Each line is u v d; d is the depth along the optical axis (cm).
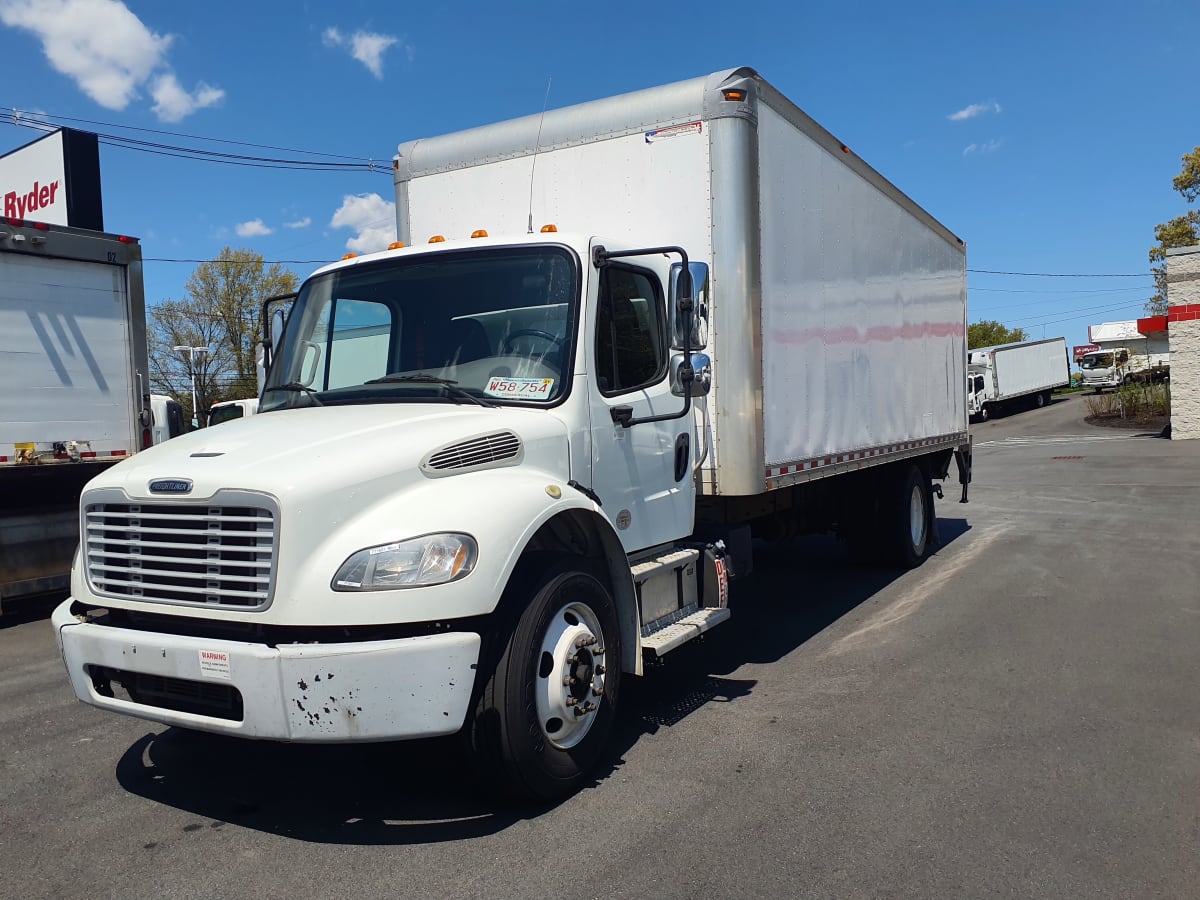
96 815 402
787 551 1130
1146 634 673
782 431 622
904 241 901
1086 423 3466
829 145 706
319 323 518
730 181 559
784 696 554
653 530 512
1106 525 1213
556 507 402
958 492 1653
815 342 682
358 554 346
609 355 480
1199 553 989
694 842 363
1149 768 433
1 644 757
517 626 382
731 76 561
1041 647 648
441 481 383
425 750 475
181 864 354
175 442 424
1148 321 3028
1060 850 354
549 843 365
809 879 333
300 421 430
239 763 462
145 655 361
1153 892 323
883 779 423
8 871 351
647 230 588
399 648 339
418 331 488
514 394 451
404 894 327
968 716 510
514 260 477
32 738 507
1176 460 2022
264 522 346
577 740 415
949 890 325
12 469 832
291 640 346
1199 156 3928
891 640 680
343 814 397
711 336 569
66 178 1647
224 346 4012
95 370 909
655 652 467
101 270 916
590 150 608
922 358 966
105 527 387
